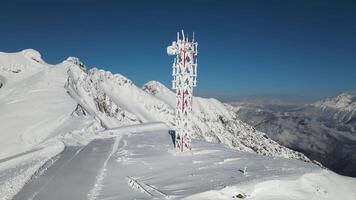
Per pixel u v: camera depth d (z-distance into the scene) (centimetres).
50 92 11394
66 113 8875
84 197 2469
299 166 3161
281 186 2484
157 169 3297
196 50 4184
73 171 3241
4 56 17688
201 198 2294
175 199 2308
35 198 2423
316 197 2464
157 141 5488
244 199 2325
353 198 2625
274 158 3672
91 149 4656
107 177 3034
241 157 3741
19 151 6794
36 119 8550
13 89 13562
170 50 4153
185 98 4212
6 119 8738
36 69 16625
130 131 7288
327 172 2903
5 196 2419
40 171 3206
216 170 3089
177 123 4266
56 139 5475
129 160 3769
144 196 2441
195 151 4166
